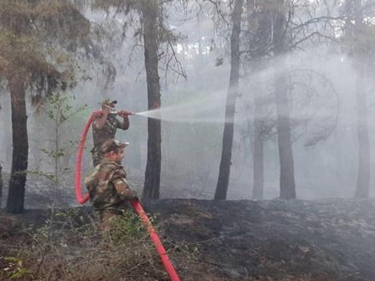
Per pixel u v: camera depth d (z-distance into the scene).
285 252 9.70
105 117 7.09
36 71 9.68
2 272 5.41
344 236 11.37
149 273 6.07
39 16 10.20
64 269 5.21
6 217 9.11
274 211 12.09
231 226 10.43
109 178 5.81
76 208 8.89
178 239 9.02
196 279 6.91
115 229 5.36
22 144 11.40
